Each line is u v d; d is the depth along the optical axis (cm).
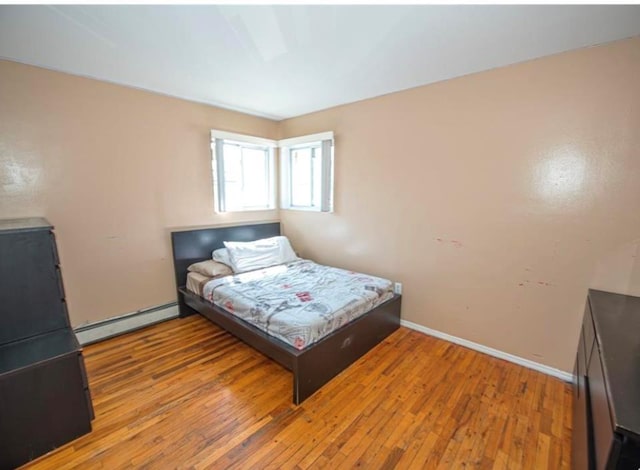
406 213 281
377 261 309
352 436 162
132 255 280
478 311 247
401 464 146
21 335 163
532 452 152
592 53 184
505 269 230
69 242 244
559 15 154
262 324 212
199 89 272
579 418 145
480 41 182
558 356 214
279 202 408
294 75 238
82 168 245
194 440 158
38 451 147
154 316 297
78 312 253
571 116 194
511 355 234
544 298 216
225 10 152
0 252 155
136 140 272
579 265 201
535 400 190
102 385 203
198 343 261
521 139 213
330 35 176
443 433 164
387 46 190
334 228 344
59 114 231
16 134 214
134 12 153
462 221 248
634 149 177
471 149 236
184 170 308
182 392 196
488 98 225
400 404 186
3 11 151
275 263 337
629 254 184
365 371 220
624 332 135
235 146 359
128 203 273
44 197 229
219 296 256
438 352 247
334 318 210
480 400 190
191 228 321
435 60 209
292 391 197
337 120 323
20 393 140
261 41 184
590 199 193
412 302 286
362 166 308
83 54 201
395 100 276
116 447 154
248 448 154
